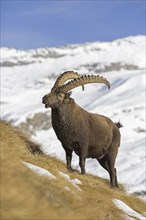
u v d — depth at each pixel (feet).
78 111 107.14
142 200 112.27
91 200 75.15
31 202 48.70
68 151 108.06
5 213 45.42
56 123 105.81
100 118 114.62
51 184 62.49
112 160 117.08
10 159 59.98
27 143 101.04
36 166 71.77
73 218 53.47
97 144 112.06
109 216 71.61
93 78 107.76
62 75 107.34
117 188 115.24
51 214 49.44
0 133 80.43
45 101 103.24
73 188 73.82
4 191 48.29
